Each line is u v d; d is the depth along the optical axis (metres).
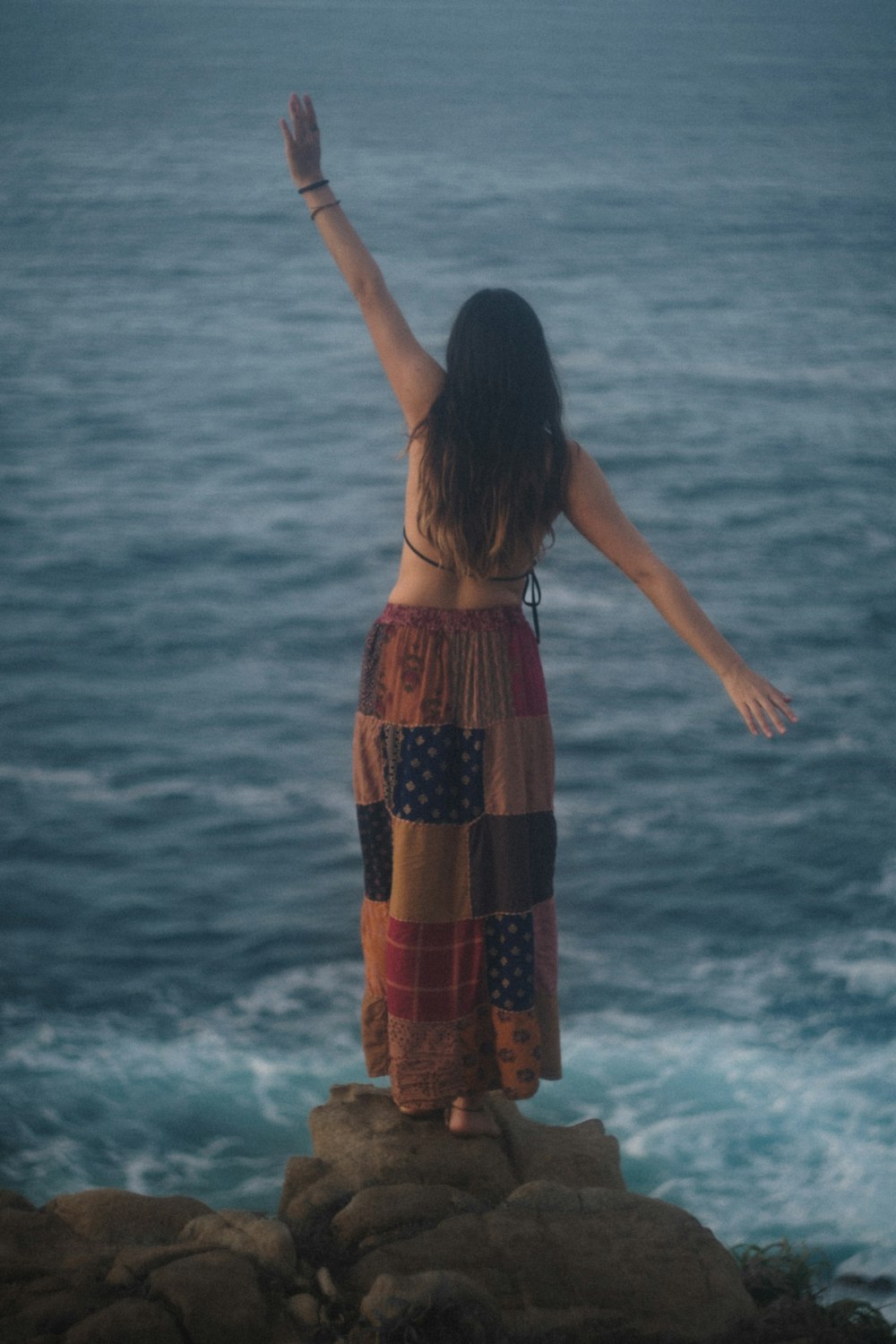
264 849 16.42
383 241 75.00
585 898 15.03
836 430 38.81
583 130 131.50
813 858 15.99
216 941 14.23
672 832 16.64
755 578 26.64
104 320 54.59
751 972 13.43
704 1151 10.02
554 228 81.50
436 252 72.25
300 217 83.81
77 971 13.58
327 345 51.16
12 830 16.81
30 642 23.19
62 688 21.36
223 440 37.59
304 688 21.69
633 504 31.47
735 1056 11.67
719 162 113.19
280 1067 11.80
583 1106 10.83
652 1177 9.65
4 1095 11.20
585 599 25.17
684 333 53.47
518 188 96.38
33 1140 10.55
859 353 50.41
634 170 107.56
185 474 34.09
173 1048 12.09
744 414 40.56
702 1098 10.92
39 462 34.53
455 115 139.00
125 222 80.06
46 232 76.25
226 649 23.20
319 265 69.31
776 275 68.06
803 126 138.38
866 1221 8.93
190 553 28.05
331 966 13.70
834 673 22.12
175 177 99.31
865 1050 11.80
